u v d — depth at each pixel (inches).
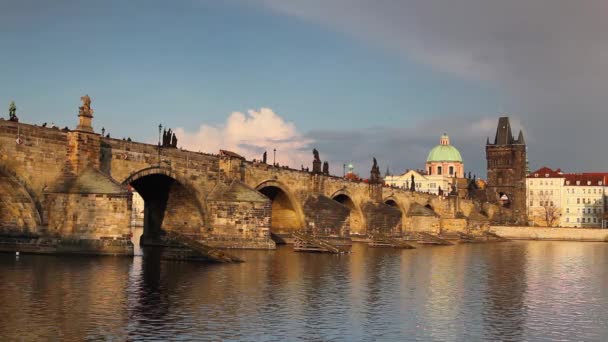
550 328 1619.1
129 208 3009.4
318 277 2536.9
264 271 2674.7
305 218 5177.2
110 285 2050.9
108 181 3041.3
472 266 3412.9
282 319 1616.6
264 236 4037.9
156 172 3681.1
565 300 2113.7
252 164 4562.0
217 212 4065.0
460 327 1600.6
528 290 2367.1
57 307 1646.2
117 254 2967.5
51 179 3031.5
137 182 4062.5
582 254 4906.5
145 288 2021.4
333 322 1606.8
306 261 3282.5
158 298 1843.0
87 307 1662.2
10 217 3051.2
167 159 3769.7
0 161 2783.0
